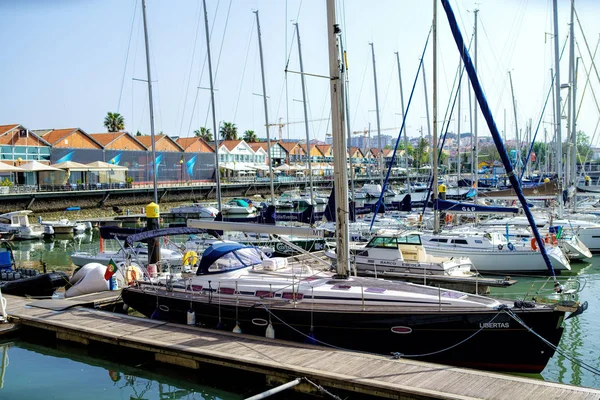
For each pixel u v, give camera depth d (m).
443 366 9.81
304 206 55.03
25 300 16.19
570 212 29.27
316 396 9.62
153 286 14.77
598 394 8.42
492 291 19.00
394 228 26.53
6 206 41.22
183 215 49.00
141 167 59.25
